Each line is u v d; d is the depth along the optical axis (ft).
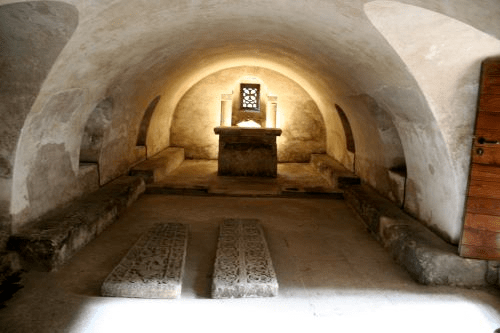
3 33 10.87
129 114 23.70
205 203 22.70
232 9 14.83
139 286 11.59
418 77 12.37
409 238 14.32
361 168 25.32
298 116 35.99
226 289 11.71
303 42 18.39
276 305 11.40
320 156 34.71
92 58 13.65
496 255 12.53
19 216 13.43
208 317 10.69
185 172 30.14
